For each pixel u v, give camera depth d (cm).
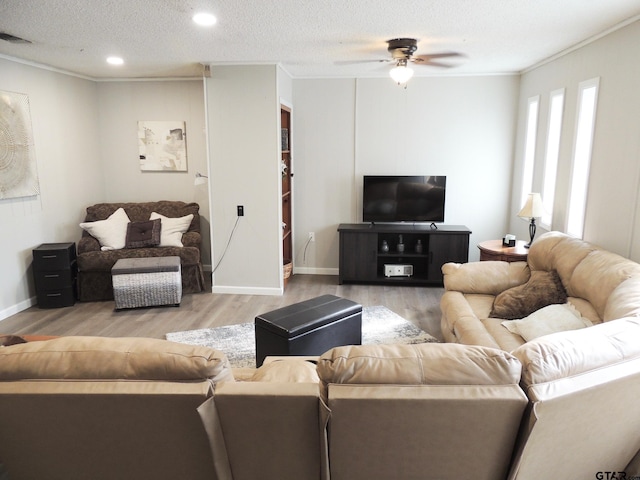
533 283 331
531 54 433
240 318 447
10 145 441
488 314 335
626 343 171
